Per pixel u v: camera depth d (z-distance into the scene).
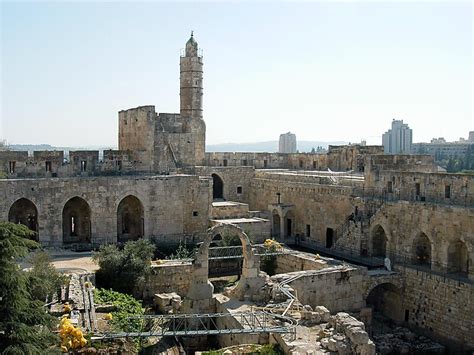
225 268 60.50
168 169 74.50
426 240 53.59
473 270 46.75
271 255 57.19
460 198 50.16
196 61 91.88
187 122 85.81
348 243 60.91
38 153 64.69
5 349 24.83
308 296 47.38
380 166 62.38
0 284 26.11
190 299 42.81
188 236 68.81
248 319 36.09
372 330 50.16
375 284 51.12
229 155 90.00
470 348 45.31
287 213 73.69
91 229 63.84
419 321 50.44
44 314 27.89
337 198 64.75
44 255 46.31
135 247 52.50
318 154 88.94
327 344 31.12
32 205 64.19
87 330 35.31
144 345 38.38
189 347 40.91
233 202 77.69
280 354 31.83
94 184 63.66
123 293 49.41
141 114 73.06
